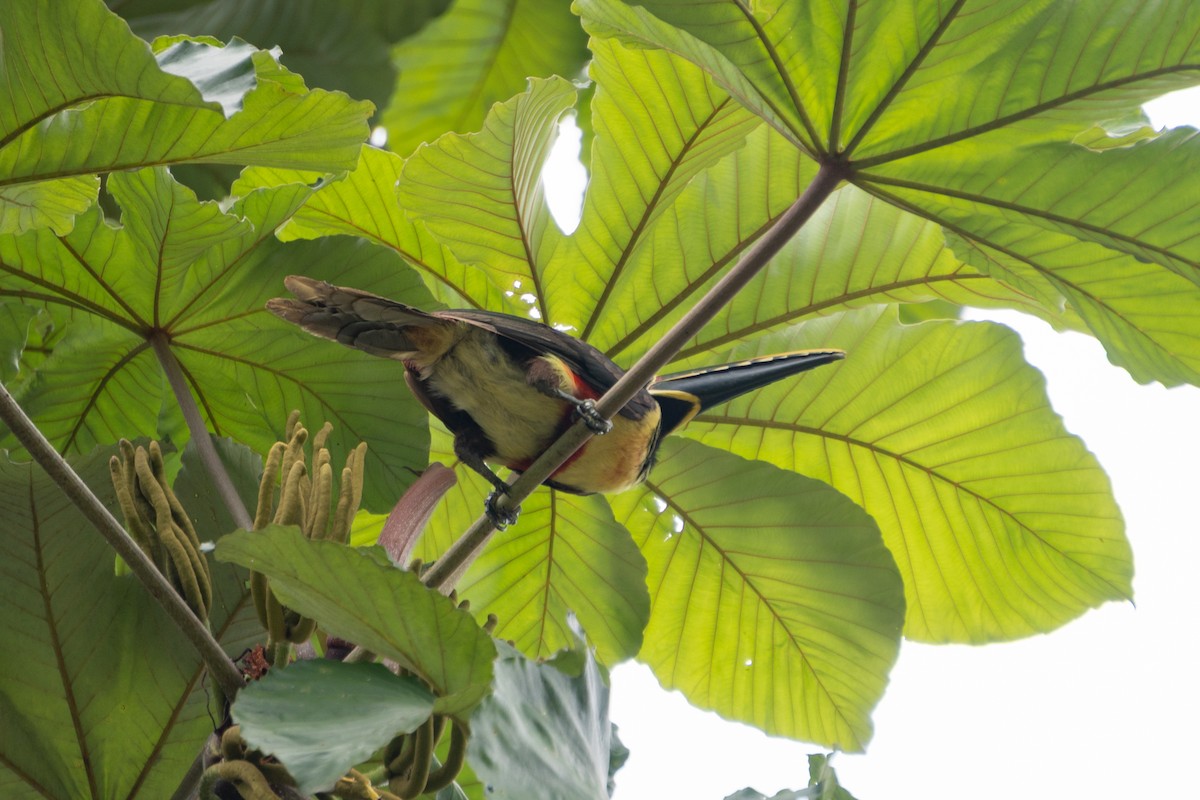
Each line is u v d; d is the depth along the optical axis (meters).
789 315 6.49
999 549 6.78
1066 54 4.61
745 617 6.86
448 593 4.48
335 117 4.24
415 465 5.89
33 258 5.36
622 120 6.03
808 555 6.54
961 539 6.82
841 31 4.61
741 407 6.73
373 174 6.28
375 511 5.94
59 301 5.54
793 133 4.83
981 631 6.93
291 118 4.23
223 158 4.47
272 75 4.59
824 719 6.84
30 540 4.57
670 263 6.42
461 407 5.86
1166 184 4.58
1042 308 6.16
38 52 3.87
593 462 5.96
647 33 4.77
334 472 5.91
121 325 5.64
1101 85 4.65
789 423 6.76
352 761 3.18
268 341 5.73
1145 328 4.98
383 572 3.36
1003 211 4.88
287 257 5.60
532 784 3.67
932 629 6.98
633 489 6.69
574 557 6.68
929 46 4.62
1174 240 4.64
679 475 6.54
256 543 3.45
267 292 5.62
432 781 3.77
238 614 4.79
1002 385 6.48
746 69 4.72
